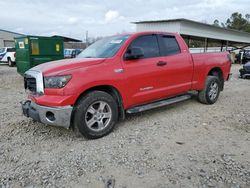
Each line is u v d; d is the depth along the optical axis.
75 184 2.76
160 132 4.32
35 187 2.70
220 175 2.89
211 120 4.99
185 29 22.03
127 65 4.30
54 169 3.07
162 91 4.95
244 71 12.42
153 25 22.44
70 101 3.63
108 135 4.18
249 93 8.04
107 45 4.70
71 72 3.67
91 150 3.61
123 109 4.38
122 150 3.59
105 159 3.32
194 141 3.91
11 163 3.23
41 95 3.76
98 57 4.36
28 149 3.66
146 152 3.52
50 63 4.26
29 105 4.07
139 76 4.45
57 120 3.63
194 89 5.79
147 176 2.90
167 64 4.94
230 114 5.41
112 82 4.08
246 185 2.69
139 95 4.54
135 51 4.24
